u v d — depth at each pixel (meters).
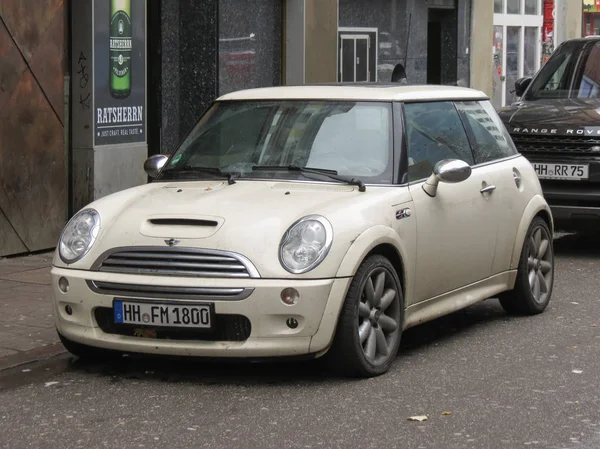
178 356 7.62
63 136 13.67
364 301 7.84
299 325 7.39
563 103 14.75
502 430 6.76
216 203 7.92
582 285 11.91
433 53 24.97
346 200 7.93
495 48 27.47
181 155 9.02
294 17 19.30
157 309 7.49
